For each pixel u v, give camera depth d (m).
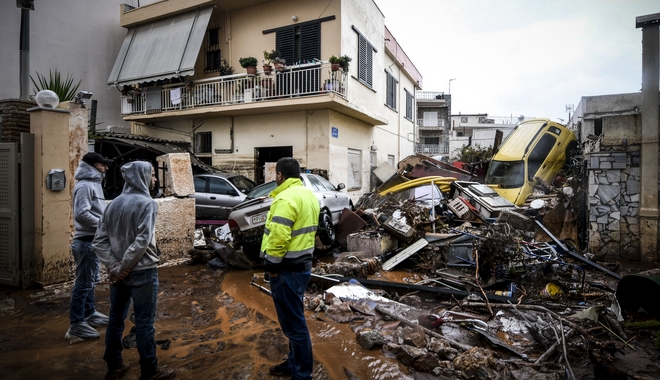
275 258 2.79
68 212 5.49
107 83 15.02
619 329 3.96
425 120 40.12
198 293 5.37
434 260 6.42
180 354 3.50
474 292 5.11
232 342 3.75
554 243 7.46
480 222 8.88
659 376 3.22
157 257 3.02
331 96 11.38
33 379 3.04
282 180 3.15
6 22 12.46
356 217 8.38
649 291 4.68
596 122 11.24
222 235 8.48
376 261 6.56
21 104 5.49
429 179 10.94
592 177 8.41
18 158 5.21
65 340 3.74
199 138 14.78
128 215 2.89
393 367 3.26
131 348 3.58
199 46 13.43
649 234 7.80
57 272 5.36
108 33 15.78
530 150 12.51
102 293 5.30
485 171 16.12
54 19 13.89
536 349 3.62
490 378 3.00
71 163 5.52
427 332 3.81
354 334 3.92
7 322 4.18
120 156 11.00
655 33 7.82
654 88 7.77
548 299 4.86
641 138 7.91
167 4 14.27
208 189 10.70
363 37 14.62
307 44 13.05
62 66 14.15
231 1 13.54
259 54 13.89
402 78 21.69
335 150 13.08
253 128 13.60
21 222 5.23
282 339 3.80
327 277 5.62
